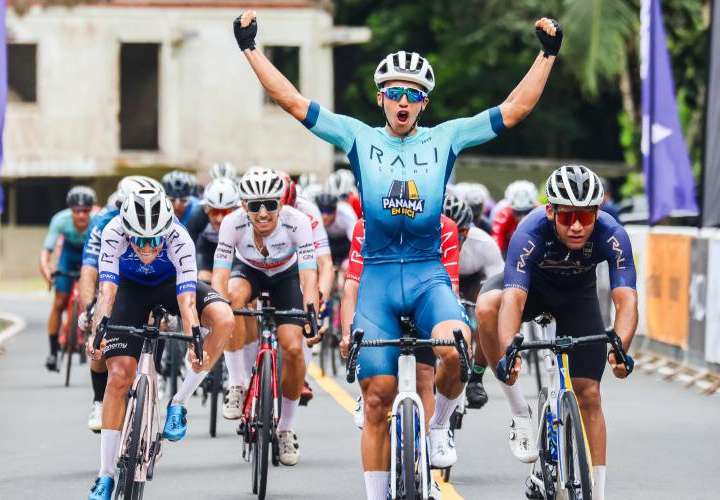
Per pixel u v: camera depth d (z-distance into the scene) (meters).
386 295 17.08
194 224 29.48
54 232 36.97
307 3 89.31
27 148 88.38
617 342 16.47
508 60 104.44
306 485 21.48
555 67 103.31
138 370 18.56
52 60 88.19
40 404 31.88
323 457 24.19
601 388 35.12
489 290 19.38
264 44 89.31
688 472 22.61
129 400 18.44
